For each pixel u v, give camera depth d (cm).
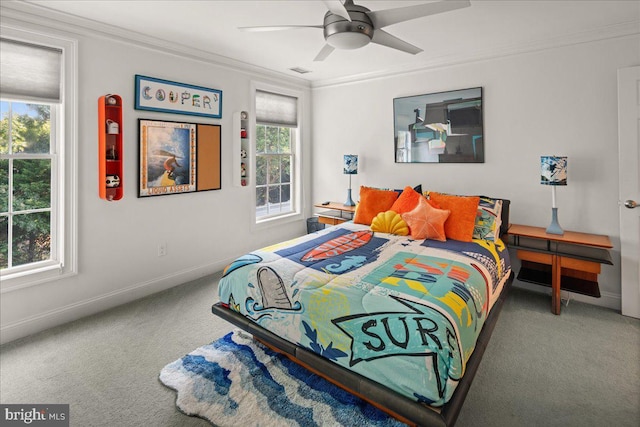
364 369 161
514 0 240
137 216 311
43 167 263
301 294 193
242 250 414
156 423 166
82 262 278
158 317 278
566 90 308
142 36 299
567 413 174
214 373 203
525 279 303
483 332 204
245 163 405
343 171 453
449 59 363
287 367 209
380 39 229
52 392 188
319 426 164
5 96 232
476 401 183
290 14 261
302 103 476
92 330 256
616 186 292
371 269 221
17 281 244
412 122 397
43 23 246
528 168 331
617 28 280
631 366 212
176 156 336
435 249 269
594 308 296
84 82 270
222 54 358
